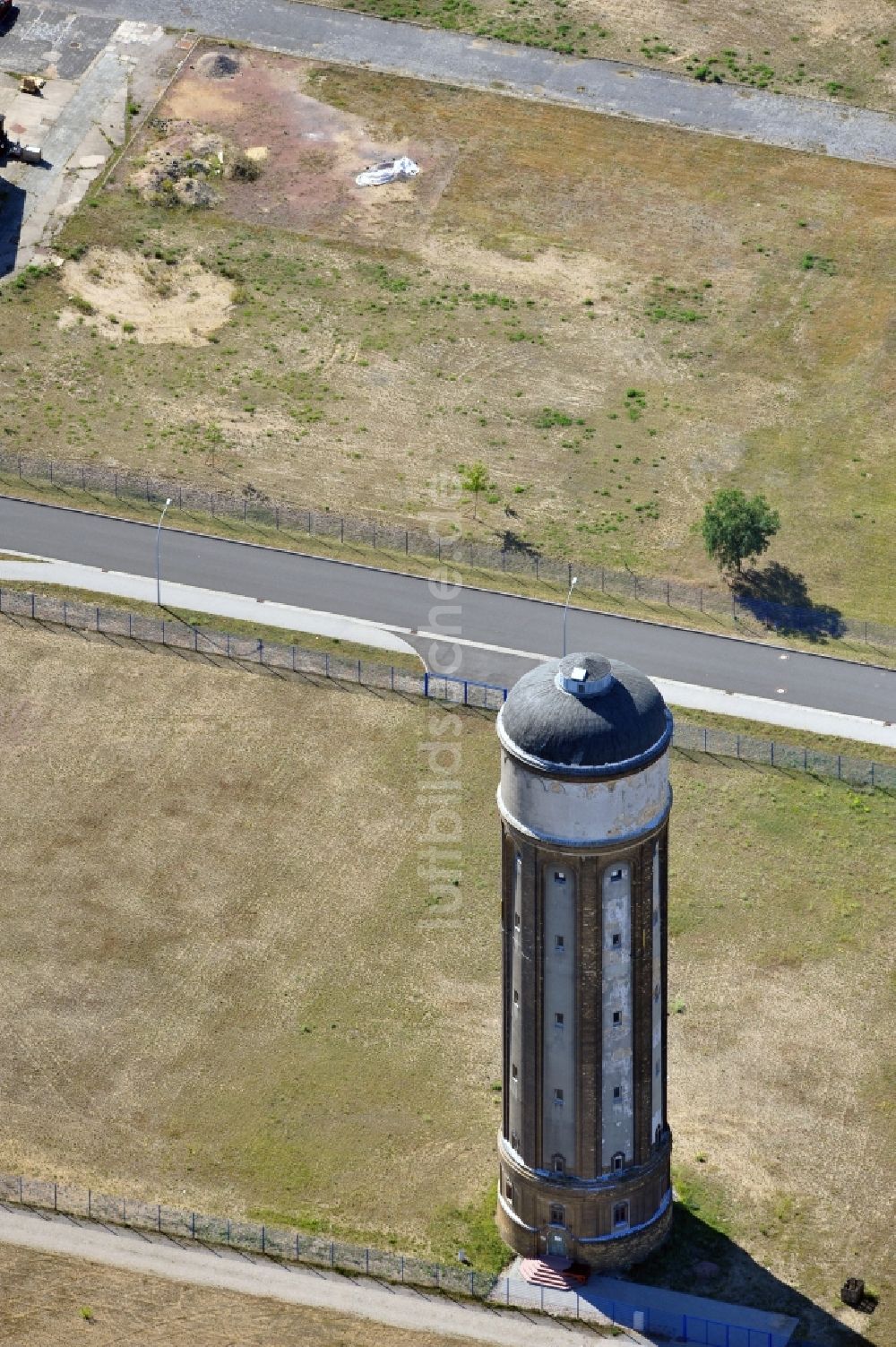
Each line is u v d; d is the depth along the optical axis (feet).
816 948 497.05
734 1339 419.13
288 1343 417.49
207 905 507.30
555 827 383.45
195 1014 482.69
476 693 561.84
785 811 531.09
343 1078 469.16
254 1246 434.71
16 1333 418.92
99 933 500.74
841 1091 467.11
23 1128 458.09
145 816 528.63
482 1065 472.44
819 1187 447.83
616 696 380.78
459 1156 453.99
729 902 508.12
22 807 530.68
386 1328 420.36
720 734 551.18
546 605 592.19
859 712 561.43
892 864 517.14
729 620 588.91
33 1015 482.28
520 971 403.54
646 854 390.42
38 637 578.25
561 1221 427.33
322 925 502.38
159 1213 440.04
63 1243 434.30
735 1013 483.51
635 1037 409.49
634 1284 429.79
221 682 565.53
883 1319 422.82
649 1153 425.28
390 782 538.06
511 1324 422.00
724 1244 437.17
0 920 503.61
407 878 513.45
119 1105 463.01
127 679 565.94
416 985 489.26
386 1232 438.81
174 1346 416.87
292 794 534.37
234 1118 460.96
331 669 569.64
